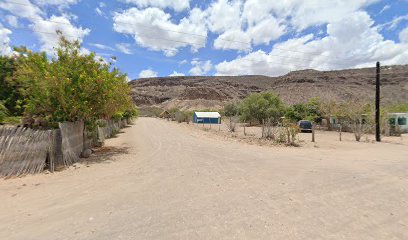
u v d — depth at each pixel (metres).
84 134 11.98
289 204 5.28
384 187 6.66
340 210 4.96
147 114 138.88
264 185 6.74
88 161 10.30
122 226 4.16
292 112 42.09
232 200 5.51
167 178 7.50
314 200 5.55
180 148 14.48
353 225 4.27
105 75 11.48
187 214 4.68
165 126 39.84
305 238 3.77
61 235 3.85
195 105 142.75
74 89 10.53
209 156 11.62
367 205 5.27
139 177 7.62
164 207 5.06
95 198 5.64
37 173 8.02
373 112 24.03
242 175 7.89
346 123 31.72
